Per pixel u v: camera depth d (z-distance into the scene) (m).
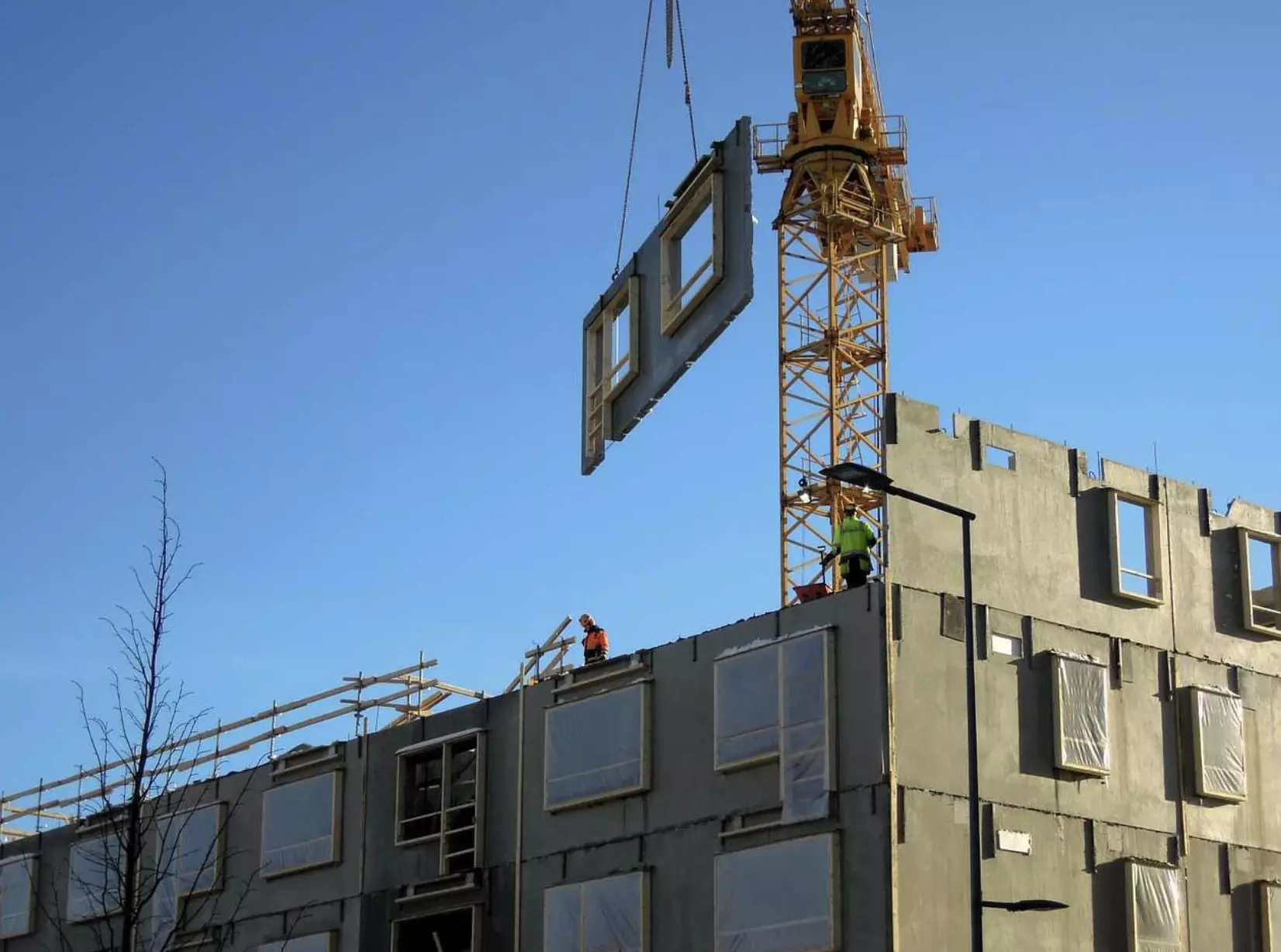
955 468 47.41
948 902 43.25
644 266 49.12
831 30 93.31
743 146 44.16
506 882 51.44
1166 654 49.75
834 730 44.47
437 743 54.34
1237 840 49.38
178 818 61.88
